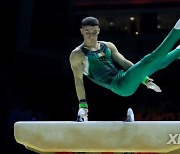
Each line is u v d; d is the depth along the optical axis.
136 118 11.35
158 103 11.39
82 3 12.52
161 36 11.80
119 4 12.31
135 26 12.24
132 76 4.22
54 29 12.77
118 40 11.88
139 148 3.95
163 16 12.15
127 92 4.46
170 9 12.06
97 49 4.53
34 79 12.27
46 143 4.09
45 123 4.12
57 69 12.27
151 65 4.13
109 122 4.02
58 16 12.59
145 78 4.55
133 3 12.23
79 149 4.07
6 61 12.31
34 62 12.37
